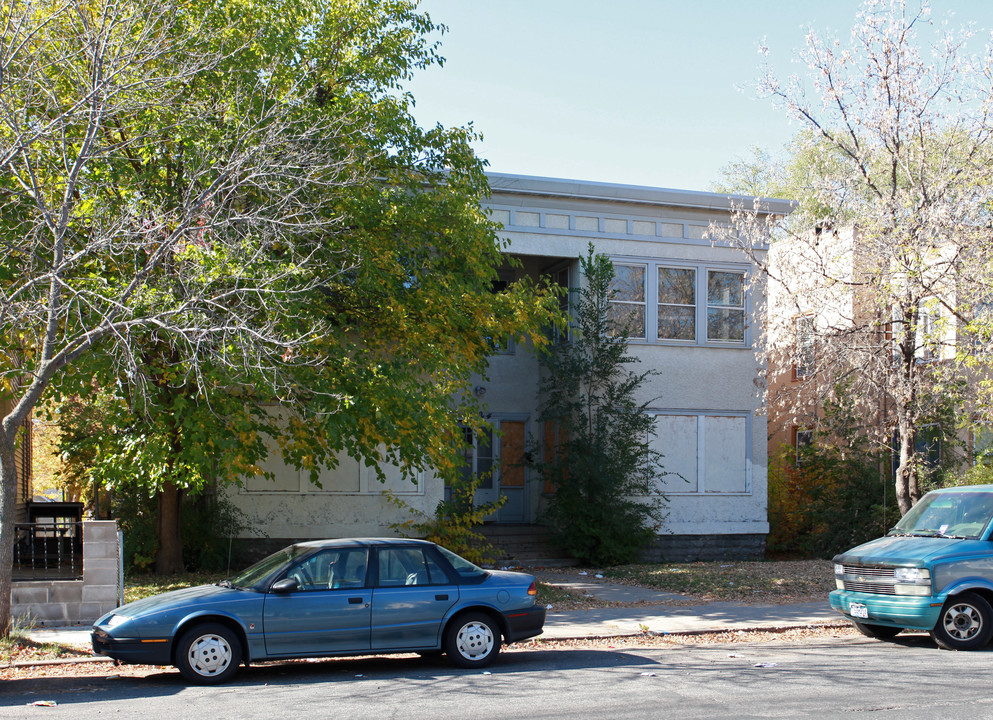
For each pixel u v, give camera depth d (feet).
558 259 73.41
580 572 63.26
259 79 44.86
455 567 33.17
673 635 40.29
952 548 37.40
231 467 45.70
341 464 62.08
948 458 70.18
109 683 30.48
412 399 44.47
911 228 51.47
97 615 39.68
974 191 51.96
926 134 52.65
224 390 43.68
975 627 36.76
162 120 41.96
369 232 49.26
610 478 66.03
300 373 43.06
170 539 55.67
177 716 24.97
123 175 41.01
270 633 30.25
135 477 46.55
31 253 37.27
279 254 45.96
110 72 39.01
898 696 27.27
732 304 73.67
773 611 46.37
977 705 25.90
